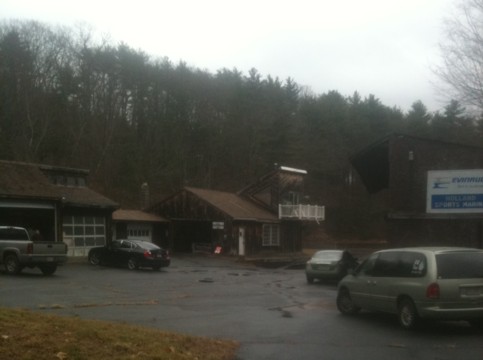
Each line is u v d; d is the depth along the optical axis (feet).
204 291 72.33
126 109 218.38
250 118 237.25
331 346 35.01
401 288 41.81
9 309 30.17
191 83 238.27
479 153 68.54
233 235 151.12
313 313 51.21
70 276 85.05
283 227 176.65
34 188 108.58
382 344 35.78
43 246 81.71
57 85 195.83
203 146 235.81
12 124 180.96
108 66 207.21
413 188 71.20
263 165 233.55
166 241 159.84
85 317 44.96
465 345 35.47
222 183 232.32
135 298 61.57
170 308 53.36
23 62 184.85
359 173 85.35
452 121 193.47
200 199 155.84
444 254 40.34
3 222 105.50
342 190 261.44
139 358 24.49
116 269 102.94
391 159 72.74
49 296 59.00
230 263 135.44
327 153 251.19
